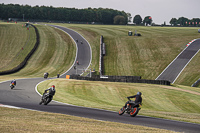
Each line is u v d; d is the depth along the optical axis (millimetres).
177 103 45125
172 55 113375
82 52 129000
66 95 43312
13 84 44500
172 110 40156
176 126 17484
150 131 13977
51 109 22516
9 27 181625
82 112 21641
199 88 66312
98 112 22484
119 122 17453
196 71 90750
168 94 50969
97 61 116000
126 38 152125
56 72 100562
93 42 148500
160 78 88312
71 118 17047
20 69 101125
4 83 54094
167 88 56938
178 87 61906
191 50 118750
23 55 120562
